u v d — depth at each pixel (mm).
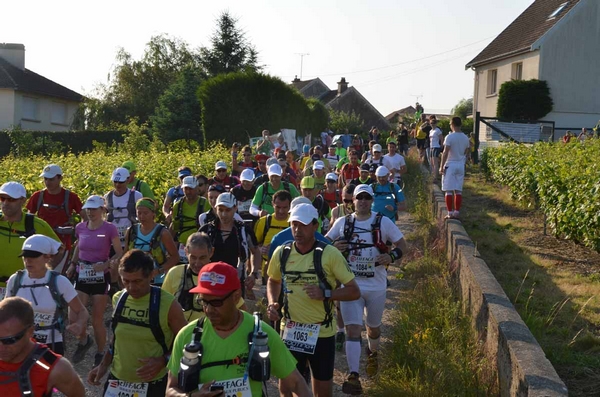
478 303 7402
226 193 7281
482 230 13477
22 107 47219
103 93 57219
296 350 5633
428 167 27172
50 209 8852
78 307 5758
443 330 7324
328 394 5770
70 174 14125
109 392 4875
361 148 29391
